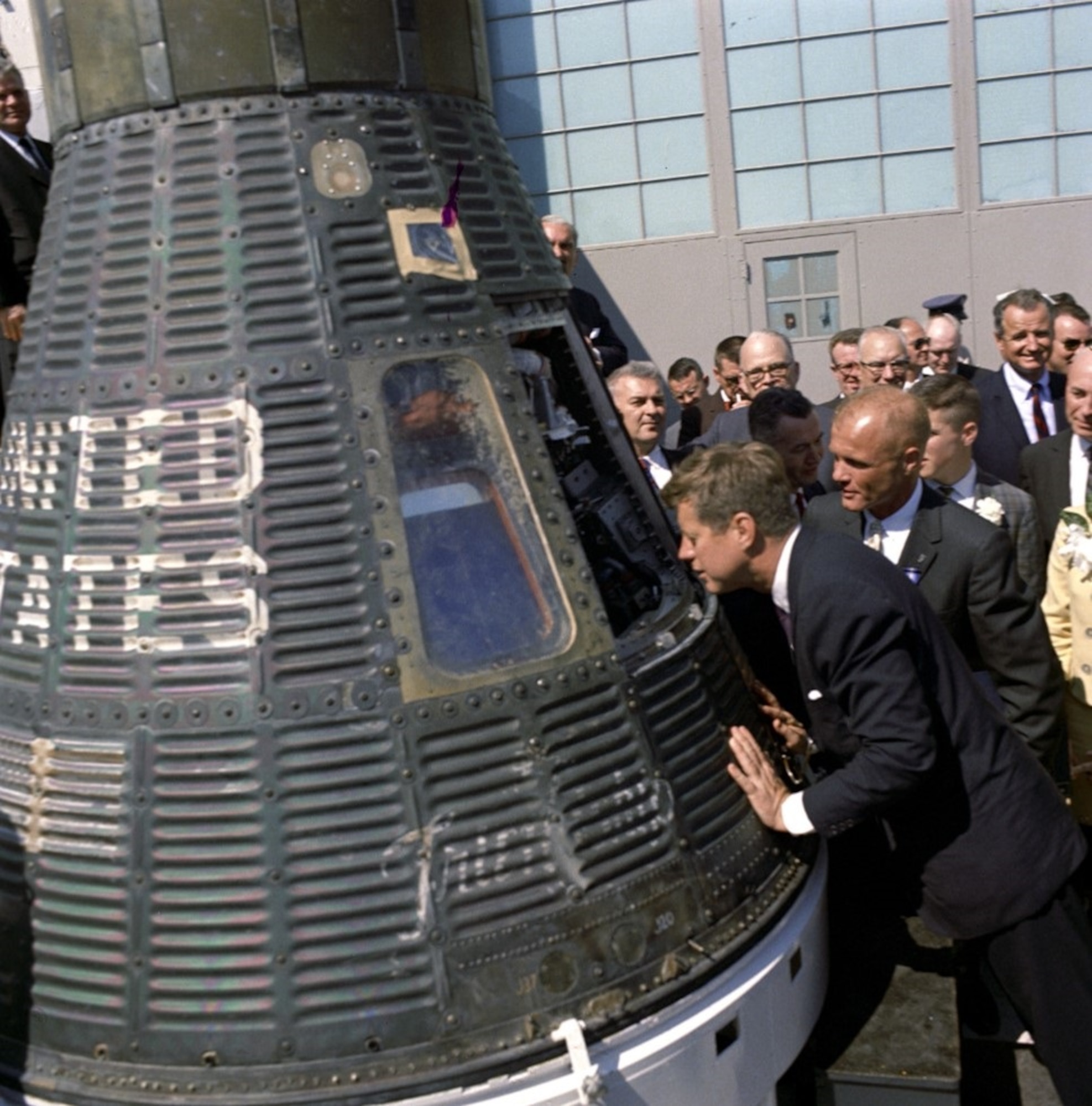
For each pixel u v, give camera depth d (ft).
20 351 10.80
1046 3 32.22
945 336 22.98
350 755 9.29
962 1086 12.20
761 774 10.86
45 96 10.94
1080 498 17.06
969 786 10.94
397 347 9.91
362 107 10.24
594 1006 9.45
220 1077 9.04
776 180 33.96
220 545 9.51
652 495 12.87
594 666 10.03
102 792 9.48
